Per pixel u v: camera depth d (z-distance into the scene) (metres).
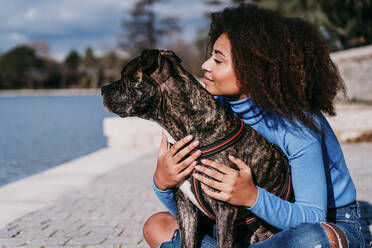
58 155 9.77
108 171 6.80
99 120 19.89
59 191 5.49
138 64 1.92
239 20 1.98
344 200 2.11
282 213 1.83
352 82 15.78
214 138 1.88
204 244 2.06
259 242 1.95
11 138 13.28
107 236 3.68
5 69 91.69
